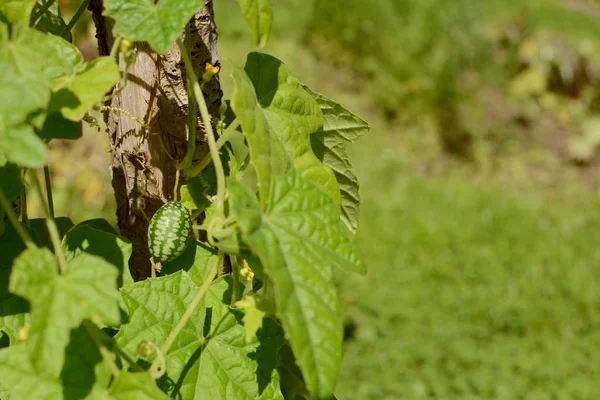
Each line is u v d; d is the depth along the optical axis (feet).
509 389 5.82
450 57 11.10
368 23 11.52
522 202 8.96
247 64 2.50
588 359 6.30
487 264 7.41
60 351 2.24
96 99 2.35
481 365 6.10
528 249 7.79
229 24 12.18
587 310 6.83
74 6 4.12
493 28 12.41
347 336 6.32
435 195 8.92
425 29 11.17
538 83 11.70
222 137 2.48
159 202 2.64
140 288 2.48
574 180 10.30
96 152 5.45
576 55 11.89
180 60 2.56
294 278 2.30
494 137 10.91
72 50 2.39
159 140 2.61
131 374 2.32
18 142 2.24
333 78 11.85
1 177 2.43
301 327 2.27
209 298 2.52
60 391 2.32
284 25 12.60
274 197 2.36
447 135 10.73
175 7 2.37
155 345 2.42
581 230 8.35
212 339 2.50
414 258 7.44
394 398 5.75
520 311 6.70
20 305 2.48
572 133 11.49
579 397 5.80
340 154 2.71
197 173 2.58
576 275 7.28
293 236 2.34
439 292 6.99
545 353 6.27
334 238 2.37
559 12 15.87
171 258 2.55
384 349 6.22
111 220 5.74
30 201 5.08
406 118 10.96
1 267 2.50
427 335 6.41
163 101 2.58
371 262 7.24
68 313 2.25
